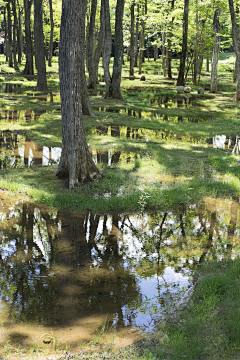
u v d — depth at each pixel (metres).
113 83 23.88
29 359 3.58
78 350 3.75
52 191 8.61
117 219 7.40
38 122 16.23
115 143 13.14
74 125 8.88
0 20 59.06
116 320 4.30
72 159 8.94
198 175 10.08
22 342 3.87
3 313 4.38
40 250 6.01
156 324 4.22
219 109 23.05
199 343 3.71
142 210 7.76
